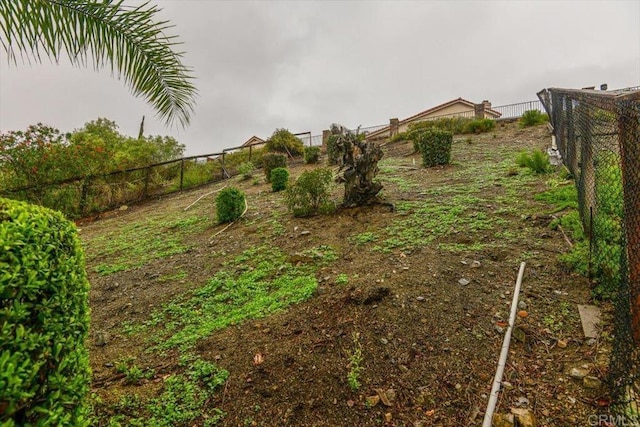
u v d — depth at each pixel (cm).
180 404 203
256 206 725
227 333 271
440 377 206
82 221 917
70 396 123
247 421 189
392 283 302
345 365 219
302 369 220
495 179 639
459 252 356
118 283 429
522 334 229
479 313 255
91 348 283
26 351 103
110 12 239
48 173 938
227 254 471
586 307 245
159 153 1623
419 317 256
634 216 173
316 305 288
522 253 335
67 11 228
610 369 181
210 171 1355
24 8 210
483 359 215
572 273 288
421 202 552
